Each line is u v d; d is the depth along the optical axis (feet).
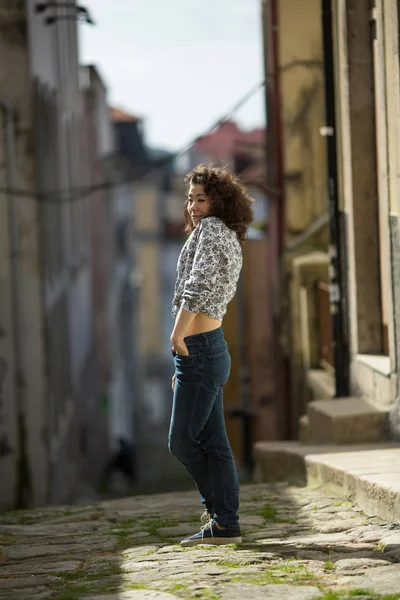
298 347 57.72
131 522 25.27
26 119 58.54
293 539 21.02
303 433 39.14
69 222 86.69
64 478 73.36
